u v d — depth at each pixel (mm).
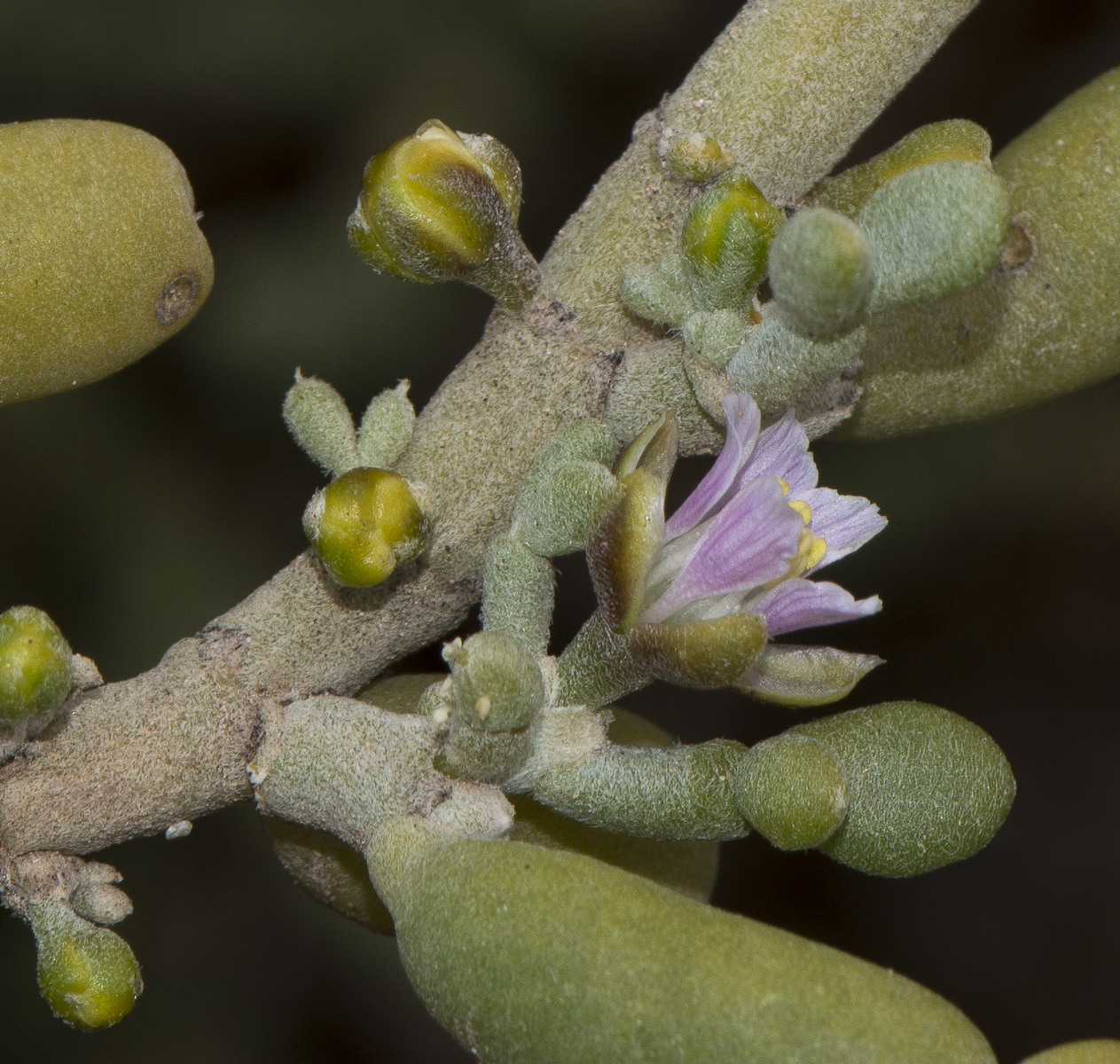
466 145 117
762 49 120
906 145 120
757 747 114
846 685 116
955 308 121
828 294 111
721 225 115
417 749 115
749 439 115
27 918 116
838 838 116
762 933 109
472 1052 111
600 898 110
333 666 119
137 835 117
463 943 110
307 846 122
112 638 234
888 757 115
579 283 119
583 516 115
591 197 120
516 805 121
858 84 120
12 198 116
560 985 109
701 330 116
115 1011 115
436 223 115
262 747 117
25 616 113
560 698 116
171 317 119
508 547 116
